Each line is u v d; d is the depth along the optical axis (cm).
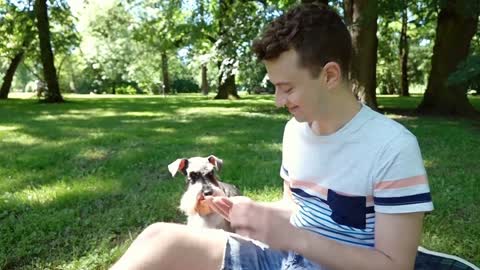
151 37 1250
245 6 787
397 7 591
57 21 1077
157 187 230
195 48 1095
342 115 76
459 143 359
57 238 167
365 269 70
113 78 2023
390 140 73
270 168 263
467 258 147
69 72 2048
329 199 79
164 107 796
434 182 232
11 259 152
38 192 224
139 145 354
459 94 620
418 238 72
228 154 310
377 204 73
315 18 72
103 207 202
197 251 78
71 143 368
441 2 555
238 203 74
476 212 187
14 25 1021
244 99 1101
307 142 82
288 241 71
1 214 191
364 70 593
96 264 148
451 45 616
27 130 458
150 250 77
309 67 71
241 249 80
